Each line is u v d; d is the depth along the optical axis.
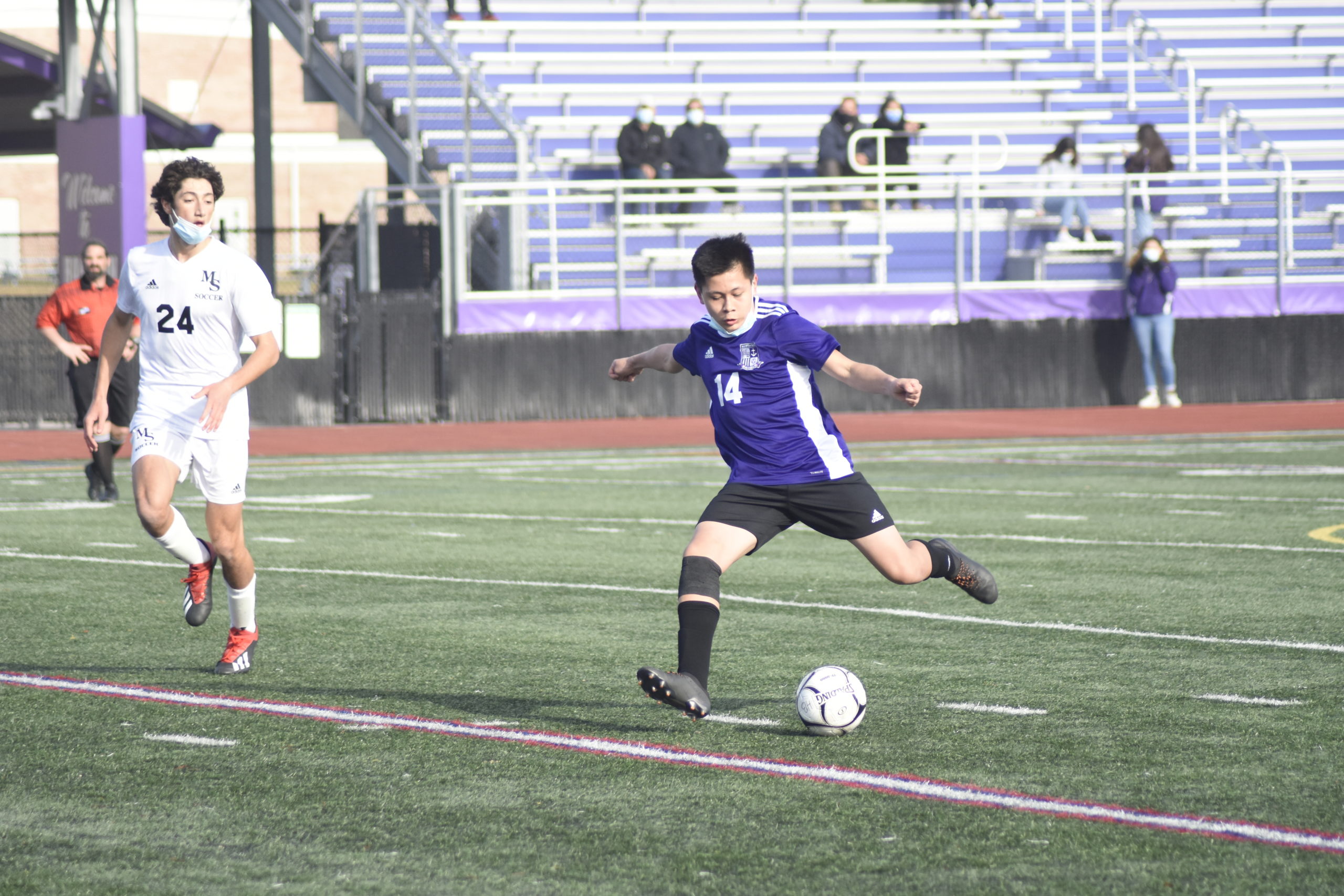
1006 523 45.28
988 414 91.69
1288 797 18.09
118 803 18.03
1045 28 127.00
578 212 100.25
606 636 28.81
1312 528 44.00
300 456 69.50
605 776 19.16
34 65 121.75
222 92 195.50
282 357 85.25
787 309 21.73
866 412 93.06
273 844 16.53
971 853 16.08
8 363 84.25
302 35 109.12
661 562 38.44
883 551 22.00
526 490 55.41
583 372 89.69
